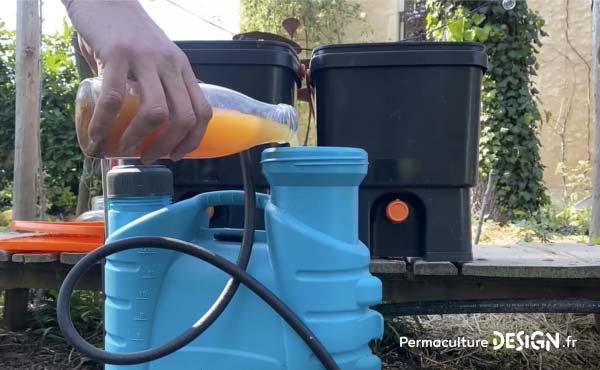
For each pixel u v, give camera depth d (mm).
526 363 1857
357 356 894
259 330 905
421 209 1504
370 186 1488
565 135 5645
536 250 1958
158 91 679
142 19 722
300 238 877
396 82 1478
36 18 3217
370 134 1487
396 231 1519
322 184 884
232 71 1480
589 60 5547
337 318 876
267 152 915
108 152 740
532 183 4348
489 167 4316
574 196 5289
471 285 1529
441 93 1472
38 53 3225
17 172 3203
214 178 1489
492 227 4070
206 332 923
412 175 1475
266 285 904
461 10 4184
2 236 2070
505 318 2166
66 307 817
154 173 1018
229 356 913
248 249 895
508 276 1449
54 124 5191
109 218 1038
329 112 1505
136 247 858
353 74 1488
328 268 873
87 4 720
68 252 1618
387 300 1547
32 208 3219
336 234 891
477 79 1489
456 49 1464
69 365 1869
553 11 5625
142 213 1007
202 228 1052
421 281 1533
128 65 685
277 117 975
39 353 1979
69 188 5242
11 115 5344
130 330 952
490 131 4320
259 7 6238
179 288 947
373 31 6156
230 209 1415
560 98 5633
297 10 6121
